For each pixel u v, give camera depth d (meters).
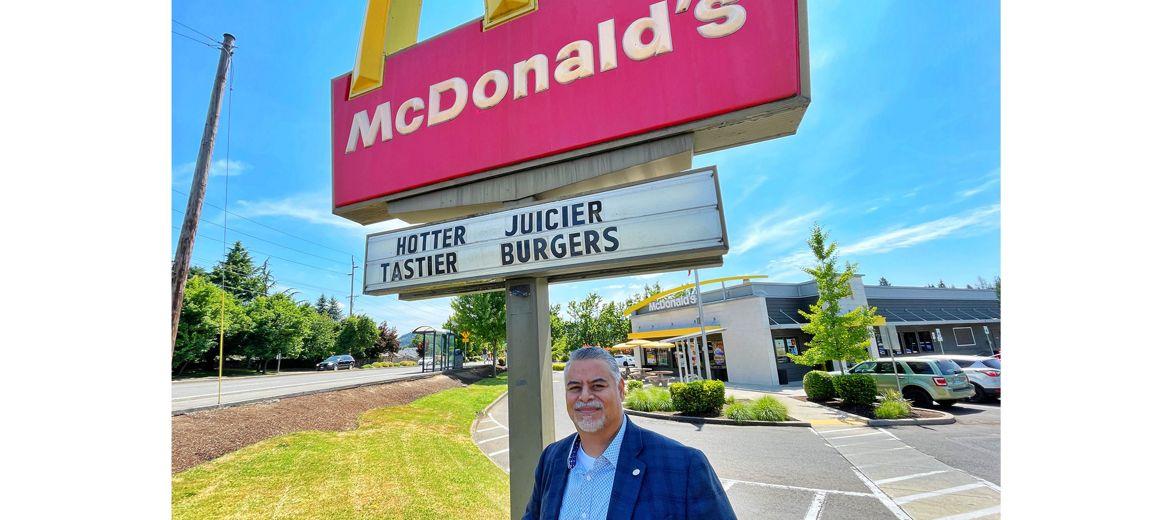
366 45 4.13
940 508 5.01
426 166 3.71
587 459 1.80
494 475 6.15
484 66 3.62
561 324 42.28
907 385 12.05
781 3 2.79
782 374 19.69
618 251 2.97
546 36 3.41
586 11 3.31
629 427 1.76
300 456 6.08
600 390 1.78
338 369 38.28
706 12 2.94
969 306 26.78
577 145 3.18
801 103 2.66
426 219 4.02
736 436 9.27
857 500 5.32
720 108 2.80
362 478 5.36
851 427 9.84
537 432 3.13
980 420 9.99
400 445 7.17
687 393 11.86
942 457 7.13
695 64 2.92
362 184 3.99
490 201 3.51
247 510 4.32
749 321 20.45
